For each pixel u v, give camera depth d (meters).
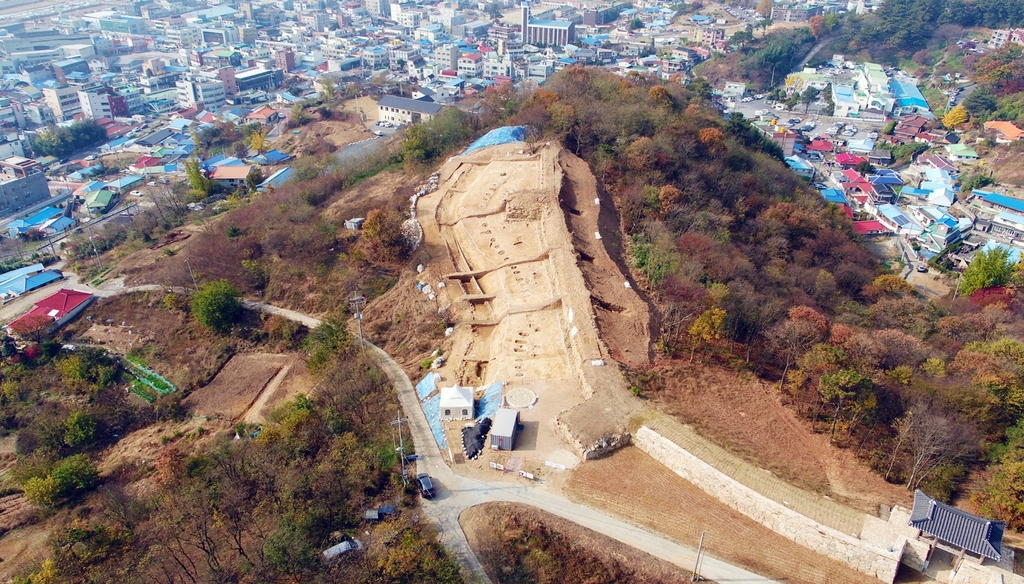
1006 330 87.88
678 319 76.12
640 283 88.50
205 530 60.03
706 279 86.31
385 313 92.31
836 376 62.22
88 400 92.19
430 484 58.97
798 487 55.19
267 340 97.44
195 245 116.12
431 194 113.25
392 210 110.81
